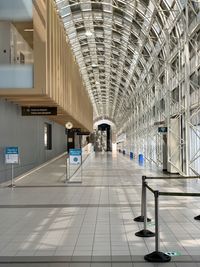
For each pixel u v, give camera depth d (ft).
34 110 74.18
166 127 87.56
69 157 69.72
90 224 33.27
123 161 144.36
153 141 124.88
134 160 152.56
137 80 160.15
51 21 67.77
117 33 120.47
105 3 95.09
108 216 36.70
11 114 74.28
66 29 116.37
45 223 33.78
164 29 87.76
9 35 68.49
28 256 23.95
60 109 85.15
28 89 59.41
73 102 107.55
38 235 29.48
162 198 47.62
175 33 82.99
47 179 73.31
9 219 35.58
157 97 110.32
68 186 61.87
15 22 67.87
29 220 35.06
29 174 84.23
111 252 24.75
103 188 58.80
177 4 69.56
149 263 22.45
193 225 32.68
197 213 37.91
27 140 91.71
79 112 131.13
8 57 68.28
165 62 93.81
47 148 135.64
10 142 73.61
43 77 59.52
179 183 64.39
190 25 67.82
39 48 59.72
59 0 92.63
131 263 22.47
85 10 102.27
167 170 88.89
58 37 76.13
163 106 103.81
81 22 112.57
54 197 49.44
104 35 126.11
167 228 31.58
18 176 78.89
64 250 25.27
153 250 25.09
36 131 105.29
